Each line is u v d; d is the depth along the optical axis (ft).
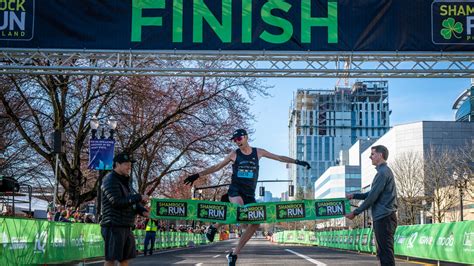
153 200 28.02
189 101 107.04
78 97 100.32
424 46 54.34
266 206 28.60
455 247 48.11
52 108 101.35
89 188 136.05
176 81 108.27
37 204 112.47
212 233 28.78
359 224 252.01
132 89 93.50
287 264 52.47
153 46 53.67
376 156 28.02
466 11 54.49
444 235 50.98
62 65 54.80
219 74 55.31
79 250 53.62
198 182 160.15
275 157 29.30
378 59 55.01
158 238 104.63
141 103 98.68
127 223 25.35
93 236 59.57
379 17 54.29
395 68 55.31
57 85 89.86
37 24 53.98
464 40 54.34
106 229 25.16
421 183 199.52
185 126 111.55
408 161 223.10
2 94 89.40
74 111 101.76
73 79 94.73
